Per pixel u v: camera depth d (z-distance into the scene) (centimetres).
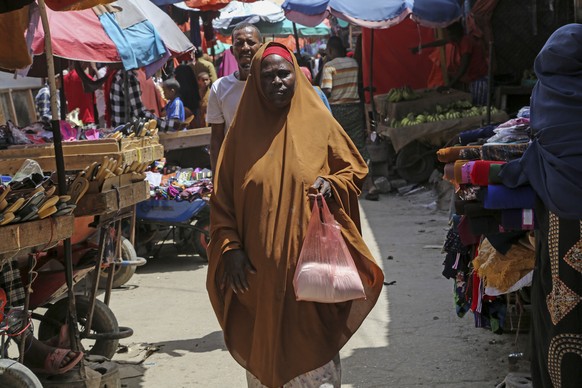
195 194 833
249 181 363
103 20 737
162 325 635
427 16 1230
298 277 347
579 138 332
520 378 437
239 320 375
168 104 997
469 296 486
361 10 1231
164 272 822
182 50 873
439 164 803
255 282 361
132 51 745
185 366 537
